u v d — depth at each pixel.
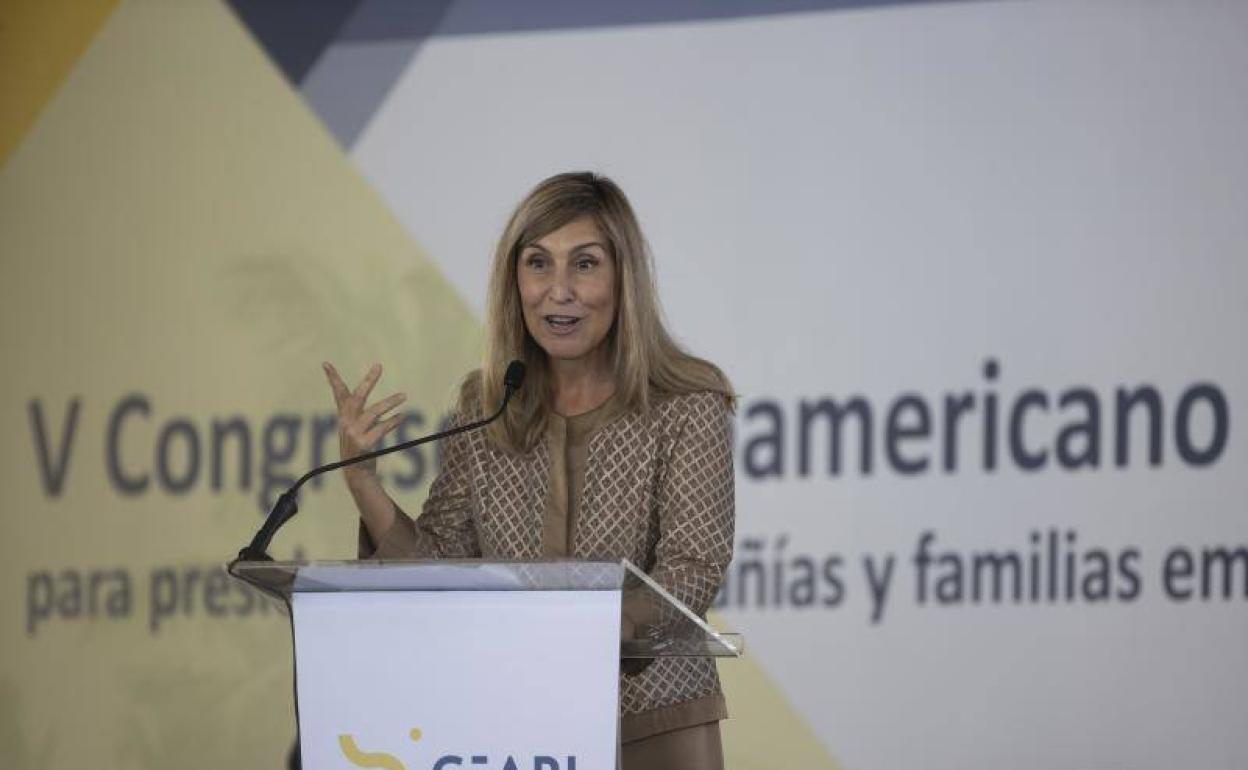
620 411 10.38
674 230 17.95
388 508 10.10
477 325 18.22
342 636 7.88
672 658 9.93
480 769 7.78
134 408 18.53
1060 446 17.45
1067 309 17.48
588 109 18.14
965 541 17.55
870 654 17.64
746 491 17.77
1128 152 17.44
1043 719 17.44
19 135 18.73
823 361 17.75
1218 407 17.31
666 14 18.05
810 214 17.81
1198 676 17.31
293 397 18.38
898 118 17.72
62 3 18.70
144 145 18.62
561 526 10.29
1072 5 17.52
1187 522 17.34
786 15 17.89
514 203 18.20
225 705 18.39
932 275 17.66
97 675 18.50
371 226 18.36
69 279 18.64
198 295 18.50
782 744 17.69
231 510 18.42
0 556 18.59
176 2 18.66
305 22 18.50
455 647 7.84
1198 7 17.41
